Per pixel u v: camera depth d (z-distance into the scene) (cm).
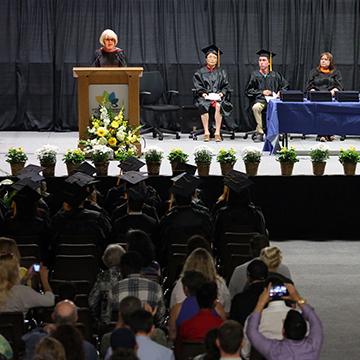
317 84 3022
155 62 3234
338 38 3262
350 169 2156
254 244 1321
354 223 2148
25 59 3219
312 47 3262
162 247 1595
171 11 3222
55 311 998
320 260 1956
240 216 1728
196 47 3244
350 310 1599
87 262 1416
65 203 1609
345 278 1809
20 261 1420
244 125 3250
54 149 2144
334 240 2139
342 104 2570
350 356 1366
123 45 3222
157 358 944
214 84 3039
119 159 2291
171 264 1452
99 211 1695
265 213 2136
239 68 3250
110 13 3203
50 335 889
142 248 1276
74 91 3238
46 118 3250
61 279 1412
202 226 1614
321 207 2141
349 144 2909
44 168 2062
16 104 3247
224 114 3008
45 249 1605
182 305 1106
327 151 2148
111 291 1167
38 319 1308
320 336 991
